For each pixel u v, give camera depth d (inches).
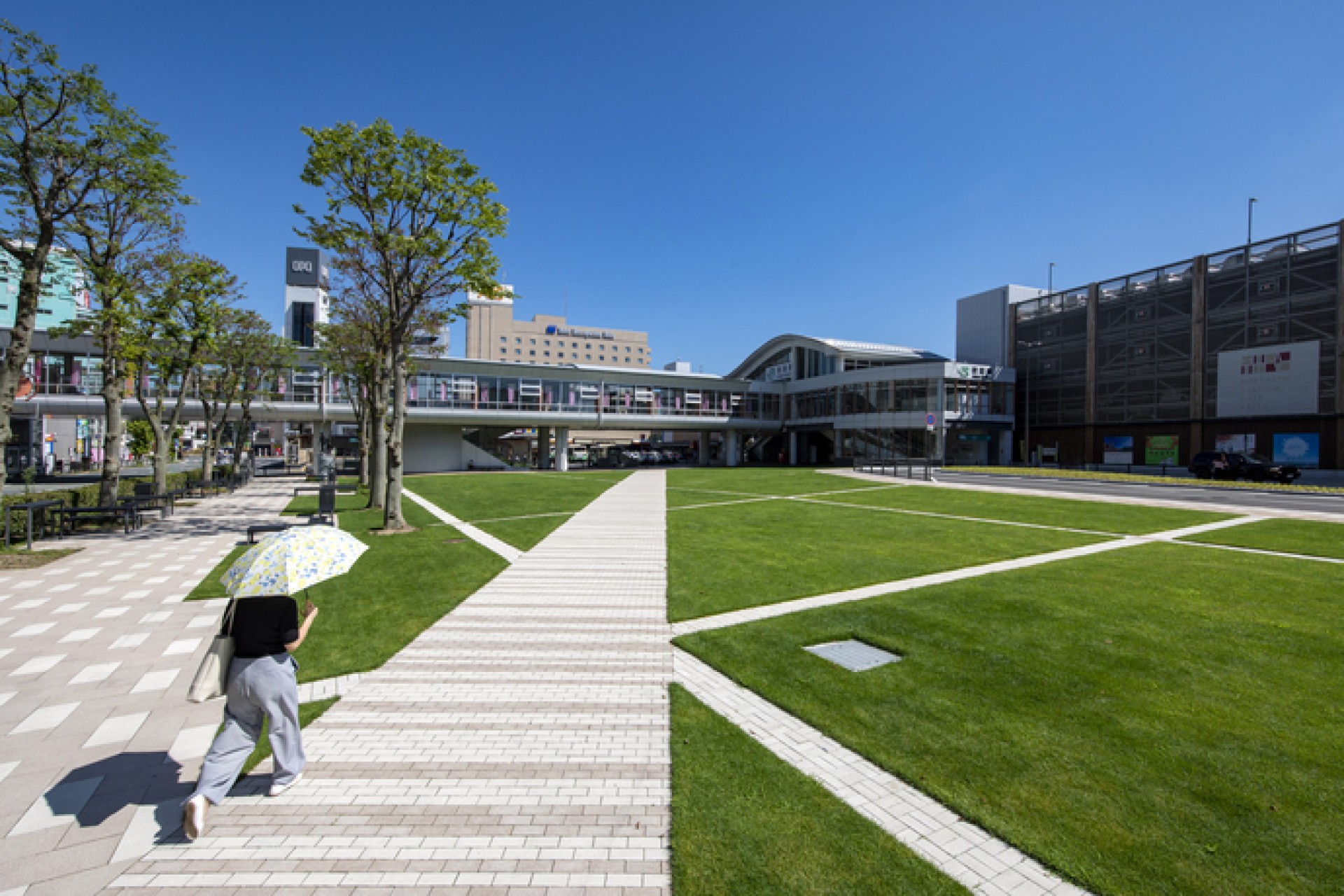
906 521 607.5
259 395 1200.8
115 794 152.6
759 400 2245.3
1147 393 1669.5
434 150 549.0
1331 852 123.0
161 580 369.4
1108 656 233.6
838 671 222.4
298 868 125.5
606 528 574.2
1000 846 128.6
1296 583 343.0
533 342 4699.8
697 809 142.4
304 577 143.9
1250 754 162.1
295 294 2960.1
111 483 606.9
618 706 202.5
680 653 248.2
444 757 170.2
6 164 448.1
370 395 957.2
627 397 1942.7
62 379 1257.4
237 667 142.9
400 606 311.9
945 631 263.3
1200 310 1546.5
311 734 183.2
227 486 986.1
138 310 609.0
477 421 1686.8
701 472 1578.5
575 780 158.7
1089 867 120.3
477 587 351.6
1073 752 164.2
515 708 200.4
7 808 145.6
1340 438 1289.4
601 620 291.1
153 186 519.8
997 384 1950.1
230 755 140.1
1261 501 763.4
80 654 248.8
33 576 379.2
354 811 144.9
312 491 965.8
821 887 116.6
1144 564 395.2
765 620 283.9
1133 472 1507.1
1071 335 1891.0
